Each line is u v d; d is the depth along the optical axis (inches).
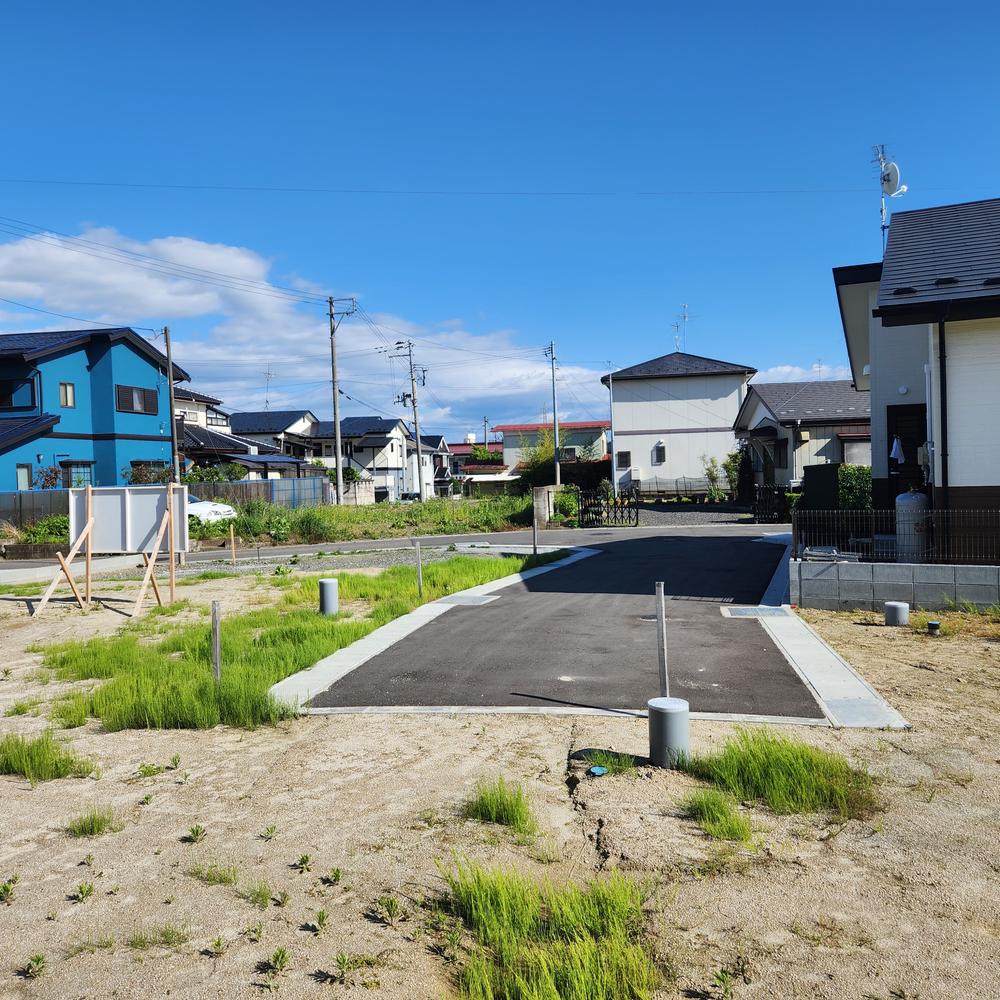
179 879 154.9
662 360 1617.9
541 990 115.3
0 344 1232.2
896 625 376.5
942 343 419.8
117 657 341.7
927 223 513.7
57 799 197.0
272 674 304.8
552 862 159.2
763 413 1208.8
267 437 2047.2
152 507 503.2
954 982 117.9
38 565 840.9
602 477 1771.7
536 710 259.4
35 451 1136.8
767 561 638.5
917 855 157.9
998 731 228.8
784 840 166.1
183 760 223.5
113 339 1244.5
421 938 133.8
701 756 211.2
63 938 135.0
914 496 444.5
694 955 126.2
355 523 1147.9
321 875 155.2
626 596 480.4
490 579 566.9
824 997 115.3
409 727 247.1
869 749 216.1
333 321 1396.4
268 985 121.0
